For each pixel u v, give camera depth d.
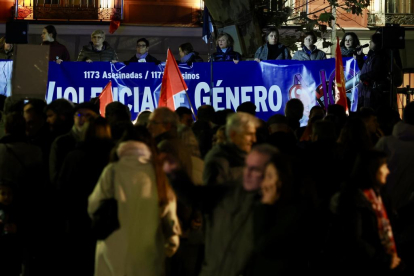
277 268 5.97
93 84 14.04
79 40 23.69
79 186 7.57
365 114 9.53
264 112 14.16
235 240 6.08
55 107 8.83
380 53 15.16
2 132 10.31
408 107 8.36
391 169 8.21
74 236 7.73
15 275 8.28
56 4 23.77
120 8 23.91
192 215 7.44
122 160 6.79
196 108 14.06
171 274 7.79
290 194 5.96
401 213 7.91
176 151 7.03
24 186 8.13
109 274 6.78
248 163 6.04
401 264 7.03
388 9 26.19
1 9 23.59
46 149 8.77
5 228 8.05
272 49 15.98
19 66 10.92
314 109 10.64
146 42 16.05
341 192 6.75
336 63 13.00
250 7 17.03
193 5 24.31
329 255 6.80
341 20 25.41
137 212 6.71
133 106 14.07
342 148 7.87
